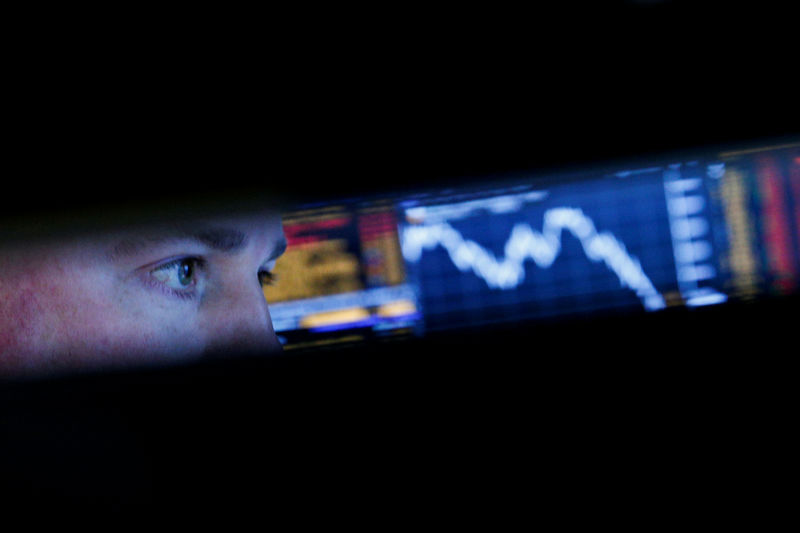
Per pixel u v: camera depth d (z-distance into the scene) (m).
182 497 0.52
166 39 0.63
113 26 0.60
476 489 0.53
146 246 0.73
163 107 0.63
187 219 0.72
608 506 0.53
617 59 0.72
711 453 0.53
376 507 0.53
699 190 3.80
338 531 0.52
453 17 0.72
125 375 0.54
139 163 0.62
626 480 0.53
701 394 0.53
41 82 0.58
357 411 0.54
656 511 0.54
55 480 0.52
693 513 0.54
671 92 0.77
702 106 0.74
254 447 0.53
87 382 0.54
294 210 0.95
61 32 0.59
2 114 0.58
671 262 3.77
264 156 0.68
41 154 0.59
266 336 0.90
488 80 0.76
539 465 0.54
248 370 0.54
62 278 0.69
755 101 0.76
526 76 0.74
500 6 0.75
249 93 0.67
